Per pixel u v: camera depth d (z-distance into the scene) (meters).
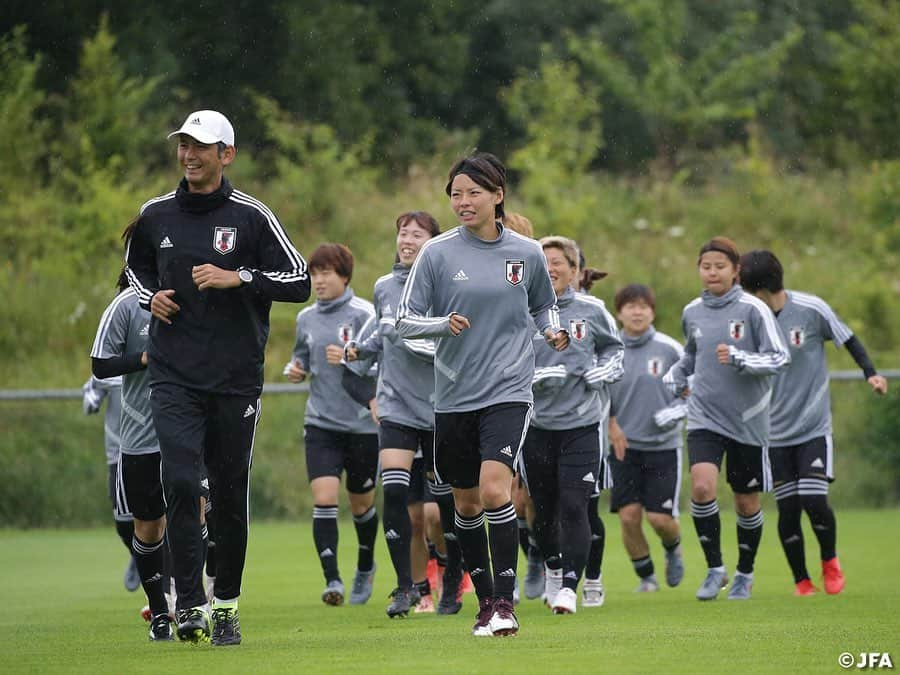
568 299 32.44
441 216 94.81
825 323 36.59
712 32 118.38
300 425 66.75
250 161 101.00
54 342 79.12
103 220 89.31
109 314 26.88
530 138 109.31
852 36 121.50
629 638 24.42
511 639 24.30
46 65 107.31
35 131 95.81
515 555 24.41
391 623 29.41
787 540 35.88
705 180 108.44
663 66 112.25
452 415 24.62
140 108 103.81
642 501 38.72
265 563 46.09
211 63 109.62
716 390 35.44
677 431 38.78
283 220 93.19
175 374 23.42
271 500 63.28
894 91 116.31
